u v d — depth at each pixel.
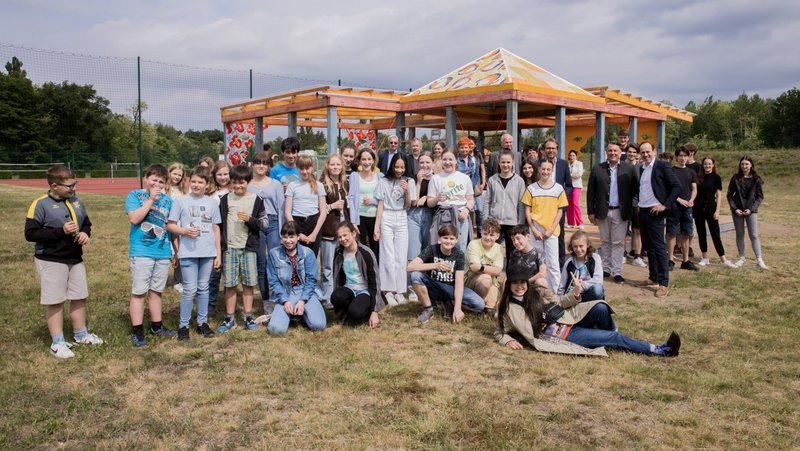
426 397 4.05
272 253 5.82
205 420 3.76
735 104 63.78
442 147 8.46
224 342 5.37
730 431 3.56
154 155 36.81
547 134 32.06
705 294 7.22
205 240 5.51
